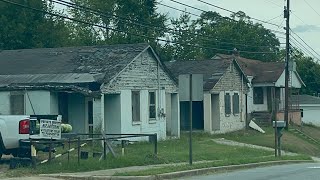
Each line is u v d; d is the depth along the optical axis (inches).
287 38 1957.4
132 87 1352.1
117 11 2470.5
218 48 2758.4
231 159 1037.2
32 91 1268.5
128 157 899.4
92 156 927.0
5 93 1289.4
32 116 844.6
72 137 913.5
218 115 1775.3
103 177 712.4
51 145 808.9
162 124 1457.9
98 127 1241.4
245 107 1942.7
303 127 2279.8
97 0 2490.2
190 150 890.1
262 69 2258.9
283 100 2315.5
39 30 2063.2
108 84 1267.2
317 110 2677.2
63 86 1243.2
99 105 1247.5
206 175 826.8
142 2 2481.5
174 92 1512.1
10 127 800.9
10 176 708.7
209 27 2972.4
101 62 1344.7
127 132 1330.0
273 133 1857.8
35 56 1443.2
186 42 2539.4
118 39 2386.8
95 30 2544.3
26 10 2038.6
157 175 748.0
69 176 712.4
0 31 2006.6
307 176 793.6
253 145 1533.0
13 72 1364.4
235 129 1867.6
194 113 1820.9
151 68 1422.2
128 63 1326.3
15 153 820.0
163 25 2482.8
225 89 1814.7
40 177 706.2
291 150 1635.1
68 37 2340.1
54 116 866.8
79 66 1339.8
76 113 1320.1
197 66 1863.9
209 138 1616.6
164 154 1042.1
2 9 2030.0
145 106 1398.9
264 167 999.6
